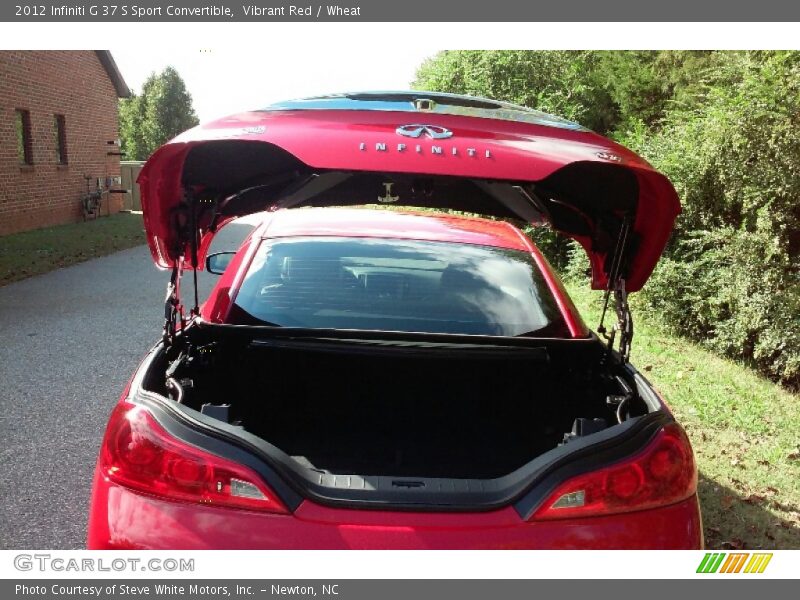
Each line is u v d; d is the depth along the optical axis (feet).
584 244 10.18
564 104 43.32
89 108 64.85
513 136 7.74
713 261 23.86
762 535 12.09
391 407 10.09
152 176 7.90
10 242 45.93
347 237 11.50
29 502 12.23
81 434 15.30
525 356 9.41
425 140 7.40
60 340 23.07
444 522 6.89
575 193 8.69
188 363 9.42
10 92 49.90
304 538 6.76
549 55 43.83
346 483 7.16
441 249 11.36
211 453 6.89
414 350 9.29
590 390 10.14
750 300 21.95
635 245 9.30
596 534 6.96
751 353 23.24
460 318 10.05
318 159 7.08
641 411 8.87
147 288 32.94
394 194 9.55
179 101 136.26
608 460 7.11
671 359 22.95
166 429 7.02
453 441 9.84
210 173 8.49
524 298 10.57
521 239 12.46
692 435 16.58
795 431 17.26
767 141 21.89
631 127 39.63
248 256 11.11
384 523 6.86
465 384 10.10
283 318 9.89
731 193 23.40
